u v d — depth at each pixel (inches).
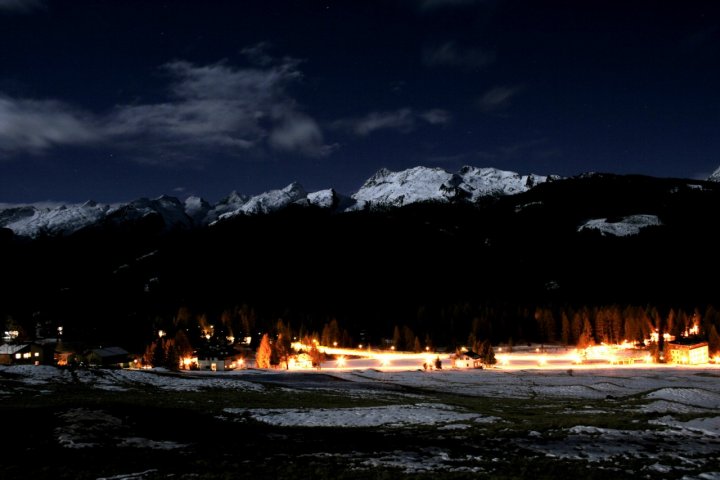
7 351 5039.4
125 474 1120.8
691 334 7568.9
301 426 1785.2
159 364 5442.9
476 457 1334.9
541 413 2325.3
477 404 2741.1
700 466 1268.5
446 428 1728.6
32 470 1144.2
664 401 2684.5
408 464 1243.8
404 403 2696.9
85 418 1600.6
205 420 1806.1
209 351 6087.6
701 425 1768.0
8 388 2632.9
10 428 1493.6
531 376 4694.9
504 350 7445.9
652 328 7824.8
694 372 5017.2
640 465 1261.1
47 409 1717.5
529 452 1389.0
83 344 6314.0
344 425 1817.2
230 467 1185.4
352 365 6048.2
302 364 5905.5
